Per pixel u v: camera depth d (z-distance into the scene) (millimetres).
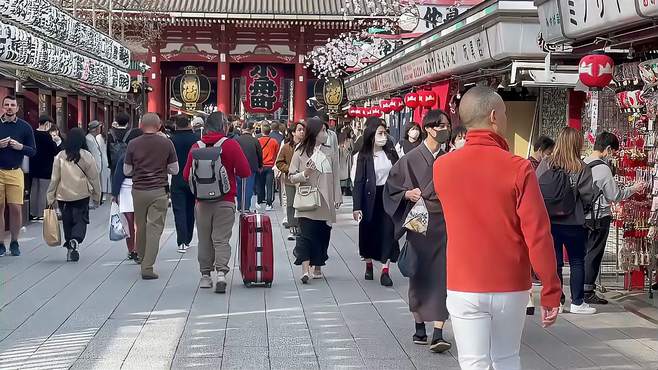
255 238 10445
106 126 27797
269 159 20297
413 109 20844
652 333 8320
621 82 10820
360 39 37969
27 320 8531
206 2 44531
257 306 9391
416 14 25328
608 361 7293
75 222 12125
